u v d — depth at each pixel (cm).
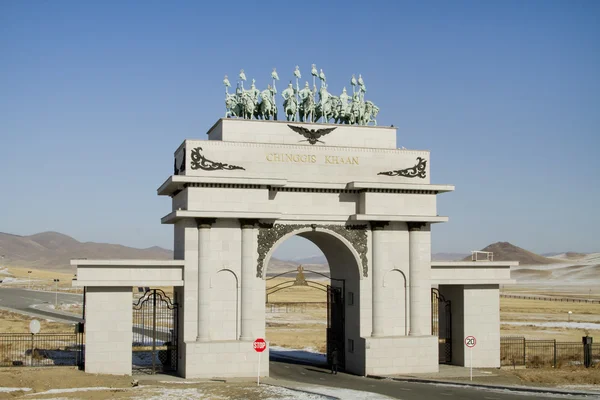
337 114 7250
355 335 6994
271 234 6719
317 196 6906
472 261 7338
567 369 7138
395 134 7206
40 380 5684
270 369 7250
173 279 6488
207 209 6512
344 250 7044
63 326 11319
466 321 7400
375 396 4875
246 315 6544
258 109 7112
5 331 10412
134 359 7862
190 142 6569
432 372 6919
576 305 19300
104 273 6303
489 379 6394
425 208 7094
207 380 6241
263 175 6738
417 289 7019
